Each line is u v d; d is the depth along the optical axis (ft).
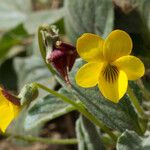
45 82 0.73
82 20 0.63
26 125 0.60
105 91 0.47
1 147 0.77
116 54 0.46
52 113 0.60
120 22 0.67
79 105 0.56
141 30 0.66
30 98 0.52
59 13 0.73
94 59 0.46
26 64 0.76
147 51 0.67
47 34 0.51
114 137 0.57
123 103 0.55
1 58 0.83
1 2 0.86
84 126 0.60
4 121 0.50
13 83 0.78
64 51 0.51
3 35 0.81
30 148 0.76
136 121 0.55
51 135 0.76
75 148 0.74
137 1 0.66
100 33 0.62
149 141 0.51
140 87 0.60
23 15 0.84
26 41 0.84
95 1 0.62
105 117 0.55
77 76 0.46
